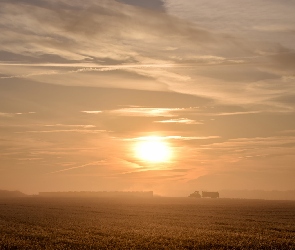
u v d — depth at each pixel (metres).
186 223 67.62
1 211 93.06
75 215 82.69
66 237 48.66
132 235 50.94
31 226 60.28
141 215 85.19
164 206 123.88
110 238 47.81
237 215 87.94
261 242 45.75
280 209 113.62
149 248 42.19
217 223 68.56
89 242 44.91
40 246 42.06
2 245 42.25
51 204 129.88
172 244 44.38
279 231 57.56
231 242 45.41
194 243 45.12
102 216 80.88
